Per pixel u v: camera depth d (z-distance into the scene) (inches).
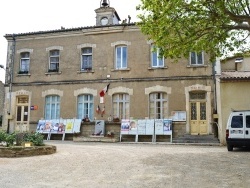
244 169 327.0
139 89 821.2
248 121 523.2
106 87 842.2
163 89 802.2
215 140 717.3
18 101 928.3
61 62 900.0
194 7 391.9
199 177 286.4
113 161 388.2
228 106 705.6
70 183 263.9
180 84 792.3
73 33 899.4
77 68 882.8
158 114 807.7
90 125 843.4
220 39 442.6
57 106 890.1
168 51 439.5
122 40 855.1
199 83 778.8
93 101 855.7
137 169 331.0
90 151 500.1
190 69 791.1
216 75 753.0
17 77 930.7
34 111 898.1
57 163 371.2
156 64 828.6
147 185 255.3
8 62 945.5
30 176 293.6
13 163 370.0
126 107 833.5
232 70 925.2
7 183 262.4
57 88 888.9
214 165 354.9
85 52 896.9
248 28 410.9
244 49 526.9
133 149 547.5
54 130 858.8
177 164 363.3
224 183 260.5
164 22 400.2
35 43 935.0
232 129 528.7
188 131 765.9
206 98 774.5
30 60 929.5
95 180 276.1
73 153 469.7
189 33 424.2
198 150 536.7
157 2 392.2
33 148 440.1
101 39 876.0
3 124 916.6
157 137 783.7
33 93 908.6
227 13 392.2
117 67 857.5
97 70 864.3
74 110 864.3
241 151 519.8
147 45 833.5
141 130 789.2
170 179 278.5
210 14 400.5
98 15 944.9
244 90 703.1
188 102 780.0
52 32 912.9
